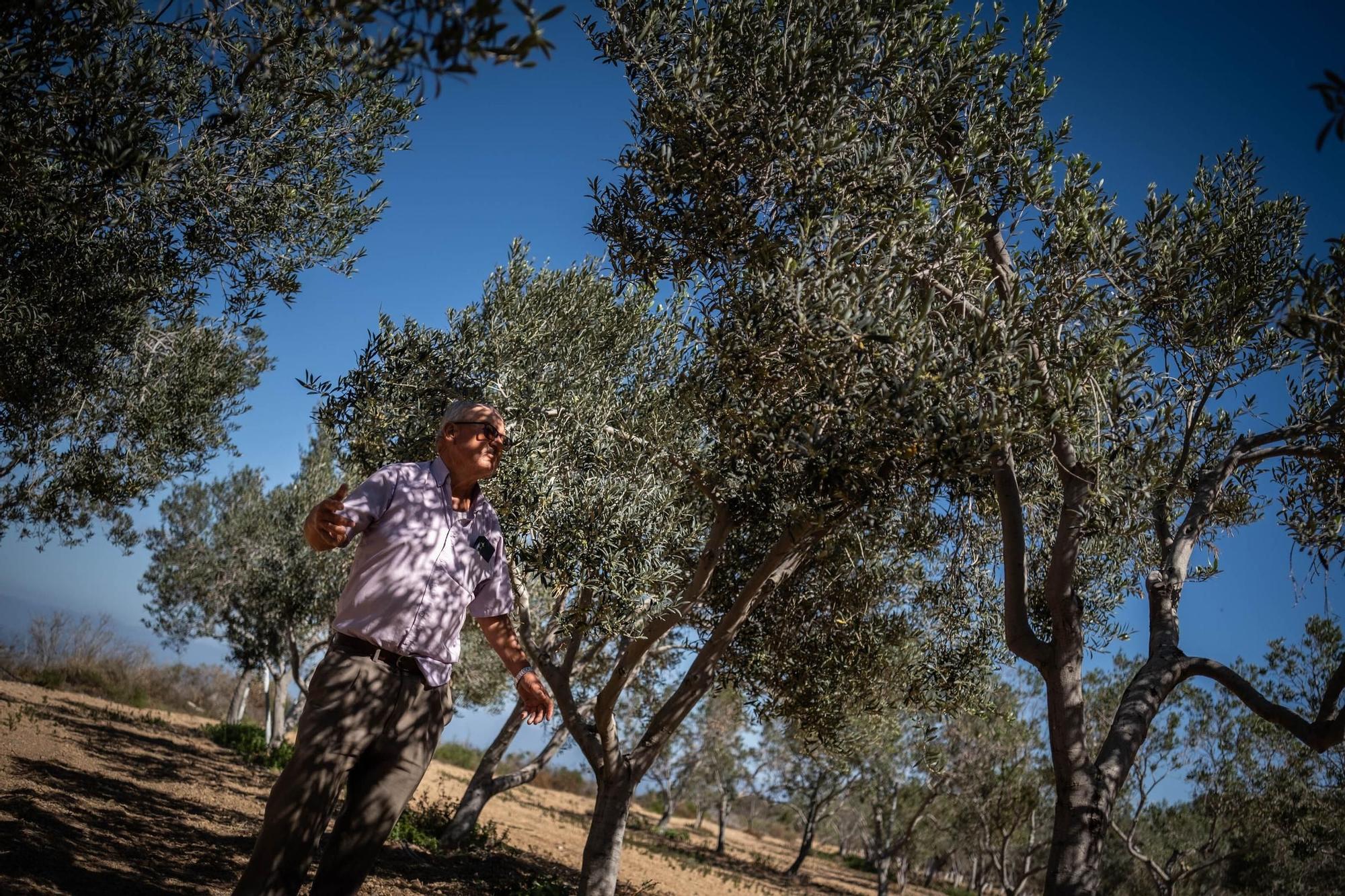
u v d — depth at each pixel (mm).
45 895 4387
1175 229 5285
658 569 6328
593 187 5617
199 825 8305
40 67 3887
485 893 8922
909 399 3877
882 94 5168
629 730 24141
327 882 2635
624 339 8414
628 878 14320
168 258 5930
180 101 5086
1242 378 6172
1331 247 3283
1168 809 19891
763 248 4664
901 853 29969
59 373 7445
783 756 28703
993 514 6891
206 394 11539
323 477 18250
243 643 19969
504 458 6215
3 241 5336
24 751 9906
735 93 4859
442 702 2828
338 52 4664
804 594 8227
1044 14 5230
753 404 4629
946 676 8602
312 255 6199
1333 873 16109
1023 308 4469
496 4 1830
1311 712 15070
